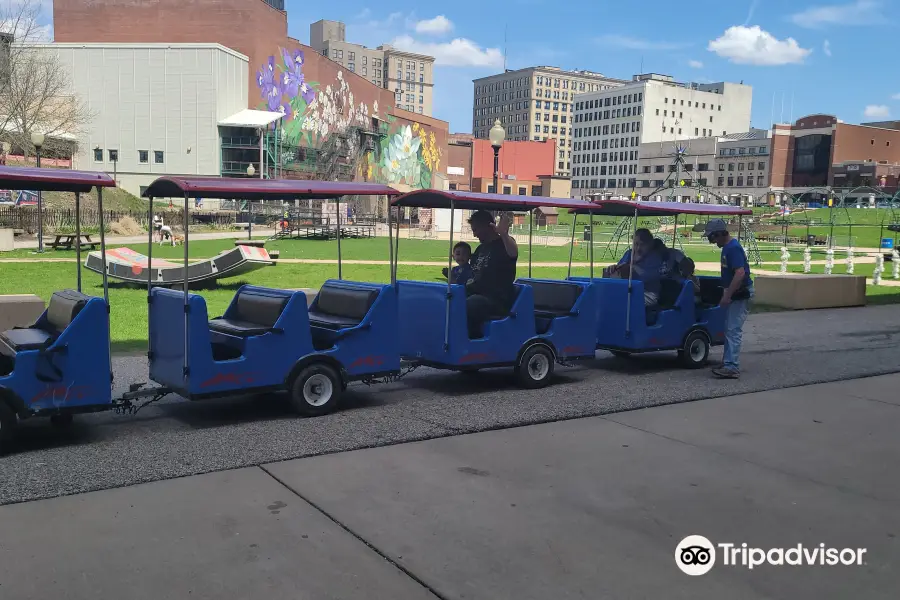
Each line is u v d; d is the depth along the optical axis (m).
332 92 91.19
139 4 75.06
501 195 8.36
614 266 10.98
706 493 5.10
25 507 4.59
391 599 3.60
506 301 8.34
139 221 53.19
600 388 8.45
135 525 4.36
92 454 5.65
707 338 10.04
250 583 3.71
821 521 4.65
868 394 8.30
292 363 6.85
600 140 186.75
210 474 5.27
